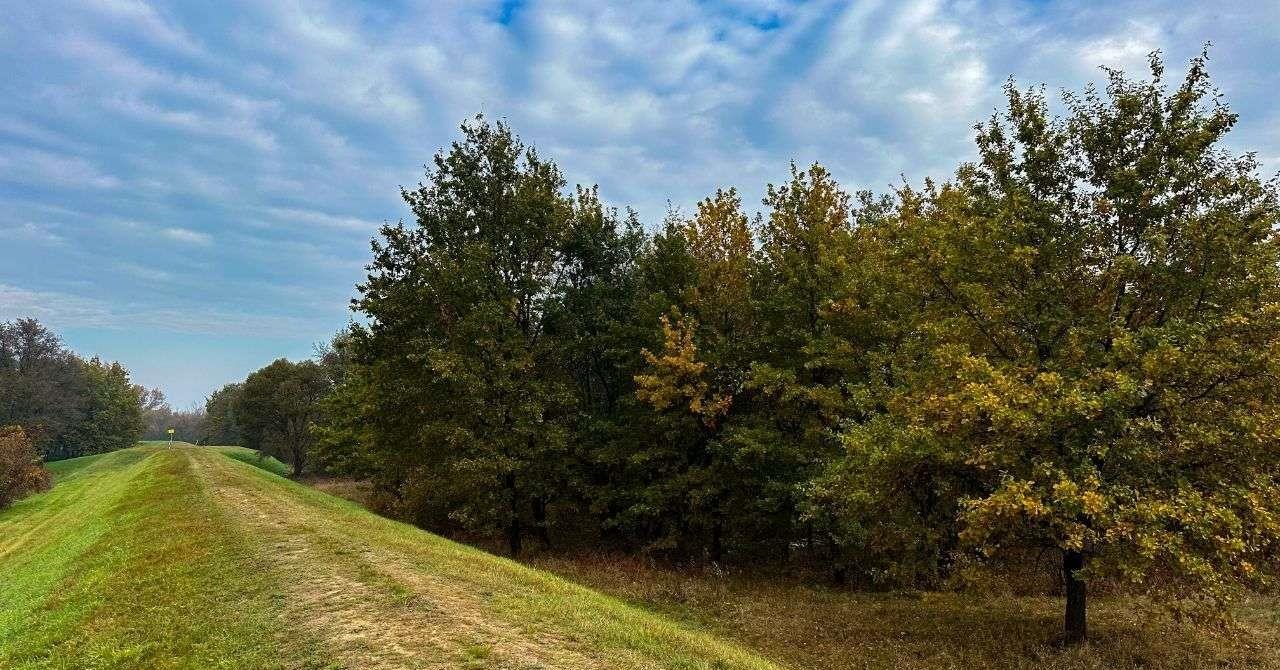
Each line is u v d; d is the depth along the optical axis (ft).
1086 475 31.04
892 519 45.62
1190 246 35.12
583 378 87.81
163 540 48.34
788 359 62.44
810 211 63.10
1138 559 29.86
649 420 70.74
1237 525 27.84
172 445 321.93
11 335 317.01
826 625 45.21
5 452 143.95
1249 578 32.63
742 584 59.21
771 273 66.64
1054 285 38.81
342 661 24.56
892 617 46.65
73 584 42.32
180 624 31.22
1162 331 32.42
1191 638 38.65
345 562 38.22
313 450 173.37
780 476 62.90
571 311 80.48
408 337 75.87
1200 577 28.30
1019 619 44.01
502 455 68.90
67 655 29.99
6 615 40.22
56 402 291.99
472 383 68.03
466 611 29.25
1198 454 32.73
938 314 44.96
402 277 78.23
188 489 76.89
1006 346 41.52
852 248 61.82
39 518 114.01
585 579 59.36
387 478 103.04
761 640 42.34
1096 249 38.88
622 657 24.95
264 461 270.05
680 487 66.33
